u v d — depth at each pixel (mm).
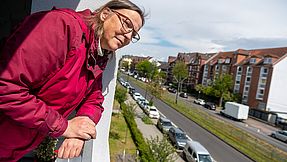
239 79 58344
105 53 1511
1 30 5516
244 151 23641
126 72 125750
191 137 26141
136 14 1379
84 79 1380
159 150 15336
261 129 38031
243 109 41844
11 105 1054
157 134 23828
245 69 56938
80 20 1266
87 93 1595
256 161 21391
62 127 1230
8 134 1217
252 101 53875
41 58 1093
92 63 1407
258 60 55250
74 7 3834
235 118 42281
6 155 1298
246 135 30391
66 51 1178
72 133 1307
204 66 75875
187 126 30828
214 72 69688
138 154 16375
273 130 38500
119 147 17578
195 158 17281
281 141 32156
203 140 25750
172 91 72875
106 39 1370
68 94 1276
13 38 1092
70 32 1172
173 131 22062
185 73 69562
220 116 44438
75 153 1312
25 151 1323
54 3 3793
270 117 45188
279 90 50812
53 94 1235
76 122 1367
